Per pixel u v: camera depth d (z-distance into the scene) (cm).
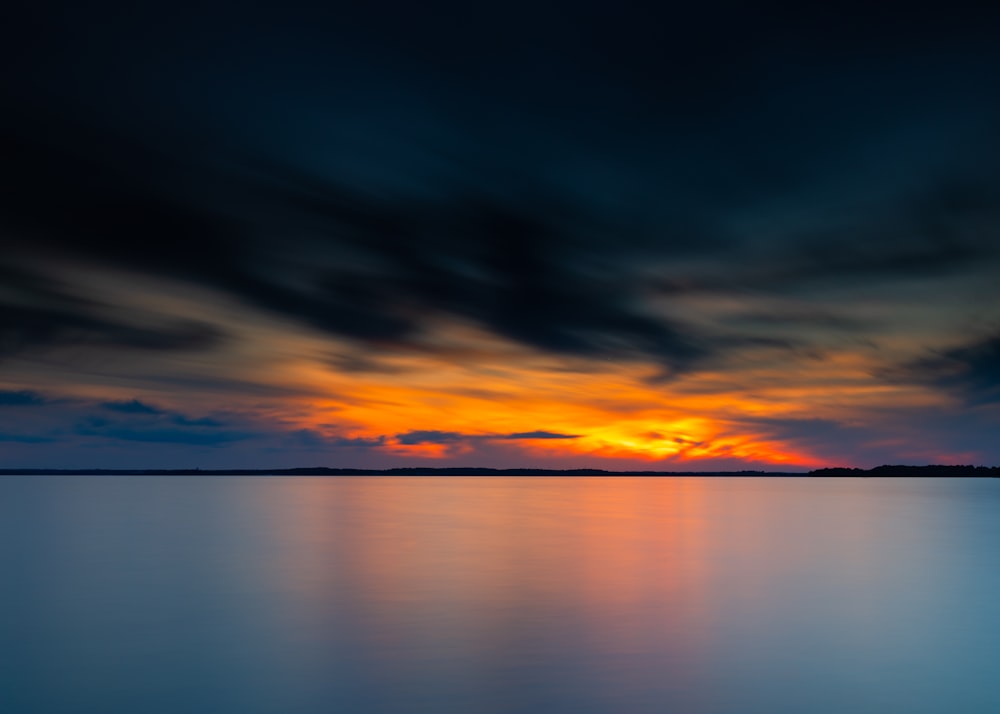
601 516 4506
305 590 1791
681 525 3762
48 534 3144
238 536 3050
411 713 986
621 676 1121
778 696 1036
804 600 1658
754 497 8500
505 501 6794
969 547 2691
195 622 1473
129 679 1130
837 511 5209
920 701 1020
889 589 1794
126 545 2730
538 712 981
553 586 1831
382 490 10319
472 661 1196
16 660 1226
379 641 1319
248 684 1102
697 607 1580
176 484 13325
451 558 2341
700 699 1023
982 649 1263
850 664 1178
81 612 1568
